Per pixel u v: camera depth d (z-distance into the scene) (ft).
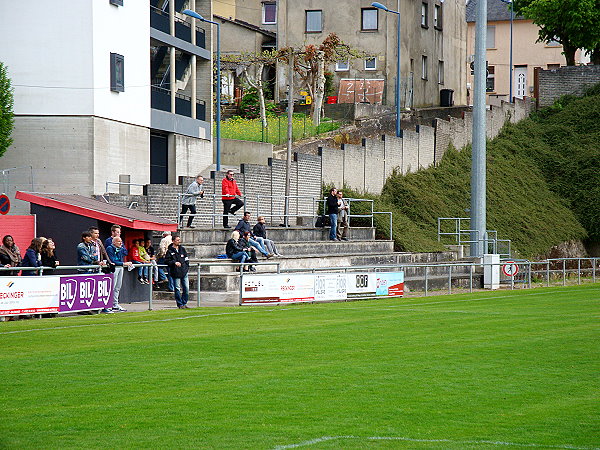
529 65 610.65
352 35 446.60
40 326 136.67
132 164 264.72
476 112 281.13
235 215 268.62
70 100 242.99
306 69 443.32
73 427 73.41
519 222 366.22
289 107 285.02
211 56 320.29
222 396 85.10
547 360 106.01
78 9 242.58
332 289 194.70
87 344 116.78
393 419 76.69
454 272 276.41
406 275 262.06
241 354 109.09
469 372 98.02
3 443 68.49
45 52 243.19
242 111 435.94
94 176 242.78
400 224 317.01
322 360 105.09
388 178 350.23
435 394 86.58
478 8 279.28
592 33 458.50
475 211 282.36
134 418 76.43
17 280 144.56
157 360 104.32
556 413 79.10
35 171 243.40
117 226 166.20
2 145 226.58
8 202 191.42
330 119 403.54
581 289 244.22
